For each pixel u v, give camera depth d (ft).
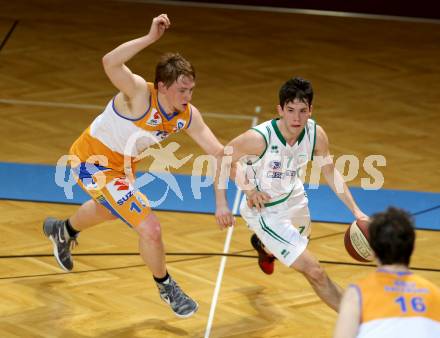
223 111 52.47
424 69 63.21
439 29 75.61
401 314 18.21
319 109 53.62
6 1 77.87
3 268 32.63
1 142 46.19
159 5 79.51
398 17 78.84
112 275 32.42
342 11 79.41
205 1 80.33
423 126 51.42
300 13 78.95
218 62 62.85
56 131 48.29
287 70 61.46
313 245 35.60
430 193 41.68
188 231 36.65
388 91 57.88
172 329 28.60
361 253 26.61
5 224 36.60
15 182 41.11
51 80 57.16
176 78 26.04
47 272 32.42
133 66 60.64
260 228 27.73
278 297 31.12
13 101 52.75
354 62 64.28
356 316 18.31
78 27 70.74
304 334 28.48
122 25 72.02
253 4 80.28
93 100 53.83
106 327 28.58
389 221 18.85
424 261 34.32
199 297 30.91
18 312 29.35
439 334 18.19
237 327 28.89
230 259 34.14
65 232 30.99
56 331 28.17
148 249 27.30
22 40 66.13
